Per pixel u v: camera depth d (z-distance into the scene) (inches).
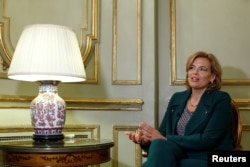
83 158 56.9
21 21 79.5
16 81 77.2
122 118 85.0
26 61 58.9
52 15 82.8
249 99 86.0
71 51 61.8
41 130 61.1
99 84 85.3
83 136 82.9
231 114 67.6
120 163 84.3
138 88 85.7
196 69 70.3
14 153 55.8
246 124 86.0
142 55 86.3
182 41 89.7
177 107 72.9
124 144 84.6
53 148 54.7
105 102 83.8
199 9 89.8
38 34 60.4
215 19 89.0
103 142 63.1
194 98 71.6
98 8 86.4
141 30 86.7
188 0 90.3
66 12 84.2
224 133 66.1
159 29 91.0
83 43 84.8
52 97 62.0
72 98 82.7
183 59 89.5
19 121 76.4
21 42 61.7
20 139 73.8
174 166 57.9
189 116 69.9
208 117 66.0
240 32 88.2
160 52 90.7
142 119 85.3
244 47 87.7
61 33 61.6
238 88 87.3
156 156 57.6
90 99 83.4
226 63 87.7
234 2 89.0
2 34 76.5
